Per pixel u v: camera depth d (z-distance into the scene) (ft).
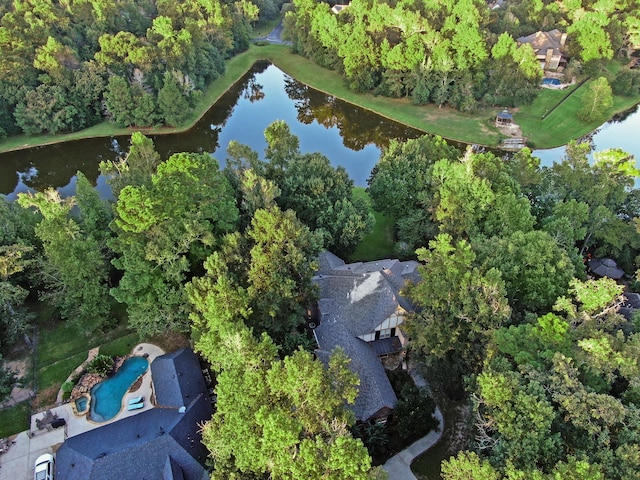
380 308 171.83
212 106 410.31
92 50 380.17
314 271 178.81
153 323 167.12
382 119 396.37
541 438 104.06
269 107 421.18
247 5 528.63
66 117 344.28
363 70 415.85
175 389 153.89
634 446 98.58
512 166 226.79
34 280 188.44
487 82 390.01
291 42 536.01
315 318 186.29
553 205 211.00
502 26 452.35
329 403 110.11
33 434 150.92
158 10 447.01
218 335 138.31
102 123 367.04
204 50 427.74
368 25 427.33
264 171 227.20
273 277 156.56
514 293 161.07
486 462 100.58
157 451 134.82
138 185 205.87
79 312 179.63
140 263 161.07
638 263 202.39
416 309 174.19
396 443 148.66
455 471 105.29
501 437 111.24
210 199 179.42
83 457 134.00
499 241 165.99
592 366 115.44
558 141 350.84
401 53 392.06
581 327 127.65
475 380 129.59
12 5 389.60
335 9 538.06
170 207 161.17
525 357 125.08
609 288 129.29
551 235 184.24
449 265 144.87
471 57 382.22
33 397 163.12
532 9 482.28
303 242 167.84
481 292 143.02
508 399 110.42
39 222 198.70
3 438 150.30
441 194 197.36
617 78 406.82
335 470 101.81
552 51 426.92
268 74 482.69
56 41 341.82
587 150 216.13
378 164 256.93
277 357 156.35
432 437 150.20
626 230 206.18
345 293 181.68
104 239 195.00
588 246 224.94
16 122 345.92
